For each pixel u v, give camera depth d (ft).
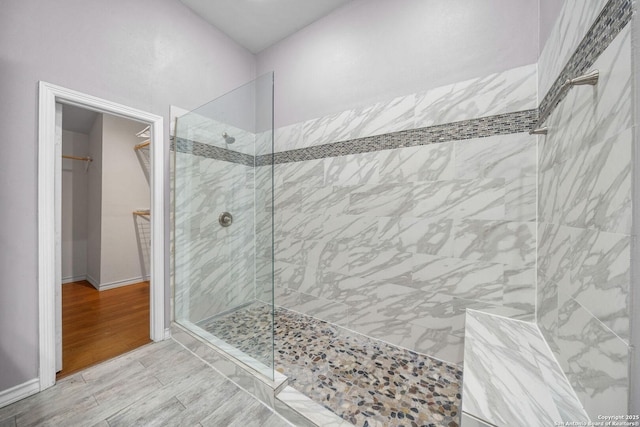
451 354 4.69
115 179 9.57
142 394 4.00
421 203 4.97
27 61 3.91
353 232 5.85
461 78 4.56
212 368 4.69
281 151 7.21
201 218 5.73
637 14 1.73
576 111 2.68
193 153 5.85
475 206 4.45
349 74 5.95
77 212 10.36
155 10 5.55
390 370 4.50
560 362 3.06
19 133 3.84
